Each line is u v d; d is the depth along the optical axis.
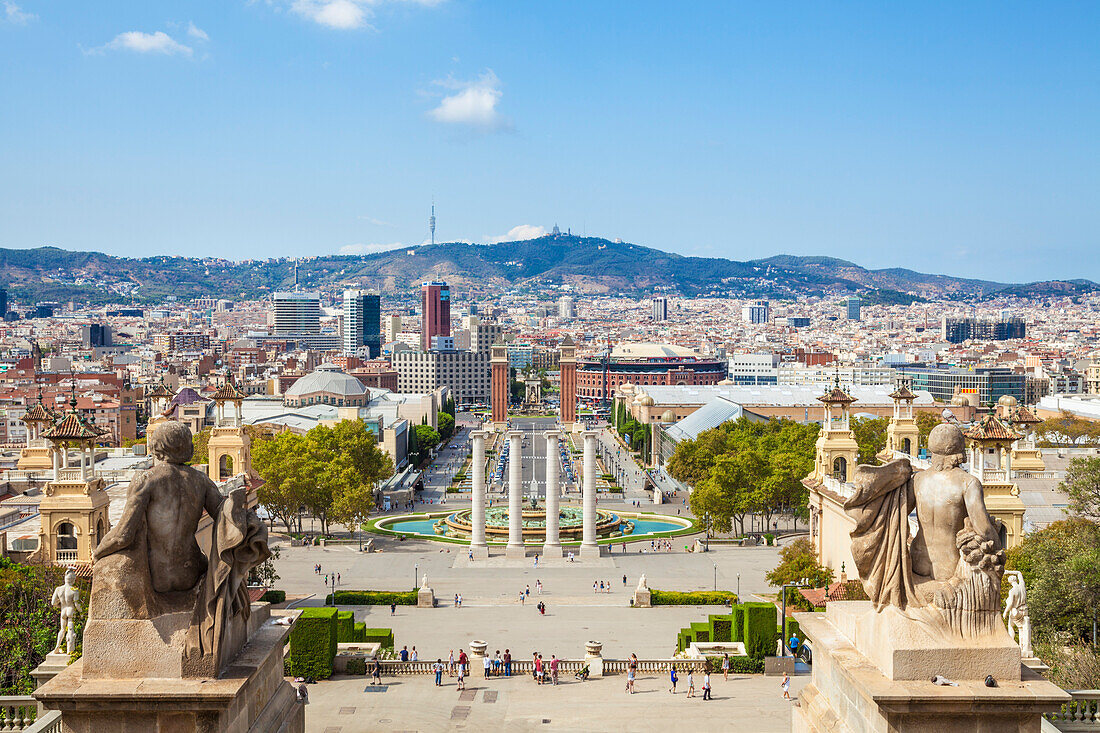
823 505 149.75
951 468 30.78
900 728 28.81
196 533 31.48
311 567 198.62
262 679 32.81
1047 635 84.75
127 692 28.78
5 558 109.88
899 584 30.41
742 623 111.94
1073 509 136.12
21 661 78.00
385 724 86.69
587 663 105.88
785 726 85.56
